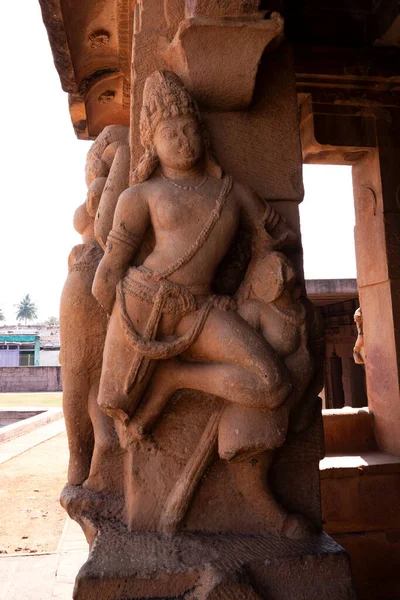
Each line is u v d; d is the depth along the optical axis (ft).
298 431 5.63
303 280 6.11
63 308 6.46
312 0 11.08
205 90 5.92
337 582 5.09
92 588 4.74
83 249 6.95
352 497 10.41
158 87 5.28
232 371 4.96
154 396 5.45
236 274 5.82
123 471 6.21
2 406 43.24
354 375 26.40
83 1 8.44
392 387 11.08
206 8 5.56
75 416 6.68
